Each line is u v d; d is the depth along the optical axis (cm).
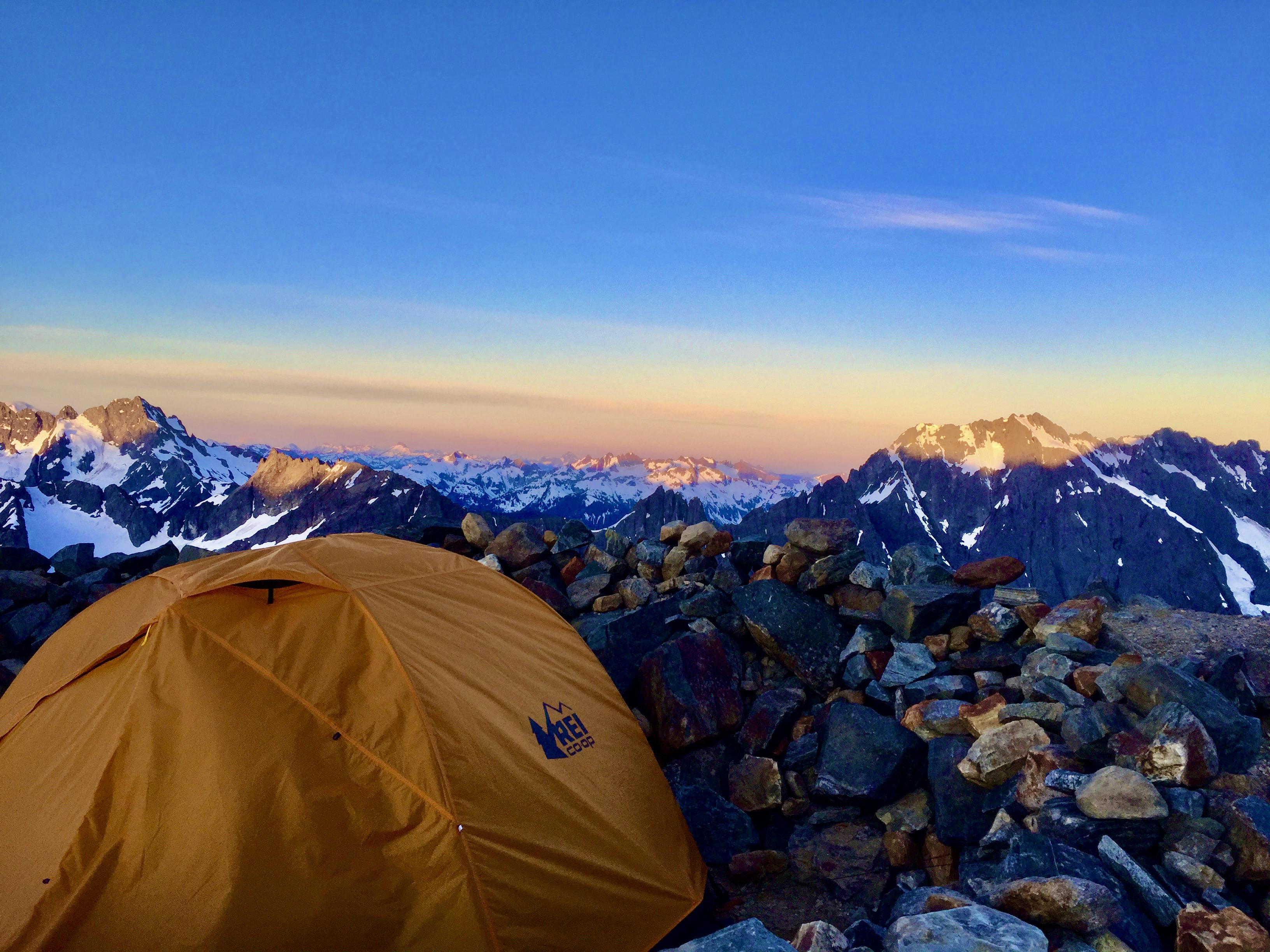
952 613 327
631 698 327
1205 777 228
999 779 261
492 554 433
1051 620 312
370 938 191
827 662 330
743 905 254
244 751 199
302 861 191
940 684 302
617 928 218
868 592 346
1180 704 243
